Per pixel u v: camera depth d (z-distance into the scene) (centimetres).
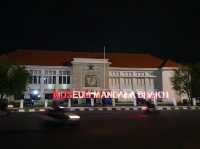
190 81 5903
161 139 1188
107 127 1733
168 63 7019
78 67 6400
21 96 5775
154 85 6919
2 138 1280
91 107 4478
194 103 5294
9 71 5284
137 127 1711
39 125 1948
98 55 7138
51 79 6412
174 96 6650
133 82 6806
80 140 1193
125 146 1028
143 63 7131
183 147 993
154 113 3259
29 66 6316
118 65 6875
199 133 1383
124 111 3866
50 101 5519
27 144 1095
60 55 6888
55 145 1066
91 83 6397
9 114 3103
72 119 1905
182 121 2094
